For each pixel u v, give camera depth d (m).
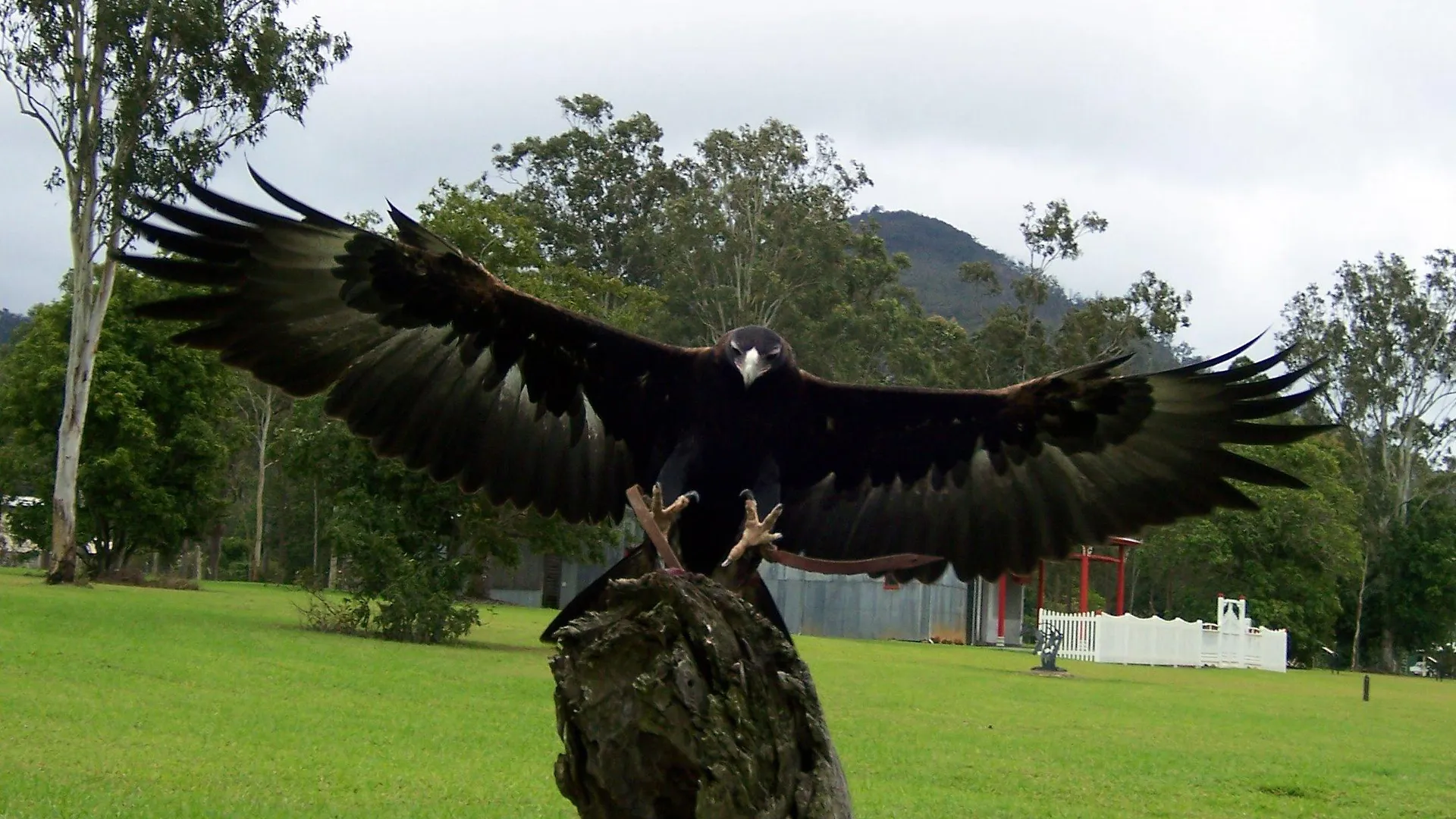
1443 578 67.38
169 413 47.56
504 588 55.72
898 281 69.50
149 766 11.45
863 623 51.12
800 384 7.63
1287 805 13.97
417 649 25.47
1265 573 60.50
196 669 18.61
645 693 4.65
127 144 32.88
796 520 7.99
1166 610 76.31
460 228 27.80
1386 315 71.88
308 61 33.50
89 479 45.03
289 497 71.38
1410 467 71.00
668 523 5.56
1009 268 165.00
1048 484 7.96
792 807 4.75
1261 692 32.78
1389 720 26.03
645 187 68.19
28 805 9.54
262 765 11.94
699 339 59.84
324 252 7.08
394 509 27.12
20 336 61.78
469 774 12.37
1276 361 7.12
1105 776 15.22
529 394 7.67
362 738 13.95
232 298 6.93
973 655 40.72
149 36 32.16
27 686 15.55
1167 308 65.94
